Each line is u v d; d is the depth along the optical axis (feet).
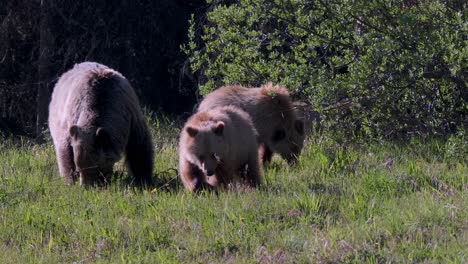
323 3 110.11
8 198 91.40
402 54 104.99
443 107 114.73
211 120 91.25
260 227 76.02
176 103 185.78
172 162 111.65
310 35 113.91
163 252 72.33
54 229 81.00
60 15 179.01
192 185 90.68
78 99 96.48
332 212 81.05
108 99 96.07
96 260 72.23
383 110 112.88
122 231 78.38
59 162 98.22
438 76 108.27
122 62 179.52
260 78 118.83
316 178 95.91
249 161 94.73
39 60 180.45
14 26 186.60
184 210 83.35
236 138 92.12
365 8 109.29
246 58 117.50
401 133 116.78
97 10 176.35
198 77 166.09
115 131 95.09
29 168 110.83
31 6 183.42
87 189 93.86
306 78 110.11
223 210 81.56
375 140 113.70
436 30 105.70
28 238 79.25
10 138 162.30
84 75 99.04
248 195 86.17
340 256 67.92
